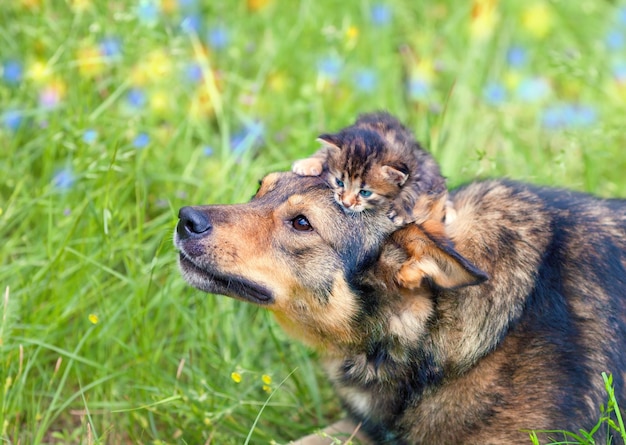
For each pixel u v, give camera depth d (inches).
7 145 351.6
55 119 344.5
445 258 227.9
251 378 294.7
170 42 375.6
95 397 284.4
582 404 235.6
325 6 446.6
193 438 277.9
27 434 272.4
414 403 251.8
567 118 398.9
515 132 390.9
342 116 381.7
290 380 303.3
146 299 298.5
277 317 262.5
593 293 241.8
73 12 380.2
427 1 475.5
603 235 250.1
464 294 243.3
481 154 321.1
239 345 307.6
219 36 408.8
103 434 264.1
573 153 379.6
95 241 309.1
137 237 314.0
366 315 248.7
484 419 241.8
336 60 398.0
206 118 382.0
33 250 314.7
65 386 291.7
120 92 355.3
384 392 256.5
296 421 296.0
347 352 258.5
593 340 238.4
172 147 361.1
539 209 253.9
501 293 242.2
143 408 276.8
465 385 243.8
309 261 248.1
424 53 437.1
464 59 433.1
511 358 240.2
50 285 300.5
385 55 426.9
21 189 333.4
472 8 442.3
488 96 405.4
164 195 341.7
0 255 312.7
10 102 362.6
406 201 247.1
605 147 385.7
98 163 325.7
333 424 280.4
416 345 246.7
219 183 339.6
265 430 286.4
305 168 255.6
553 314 239.8
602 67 437.7
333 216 247.0
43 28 376.2
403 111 404.5
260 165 356.5
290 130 383.9
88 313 300.7
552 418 235.9
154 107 367.6
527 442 237.3
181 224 251.6
